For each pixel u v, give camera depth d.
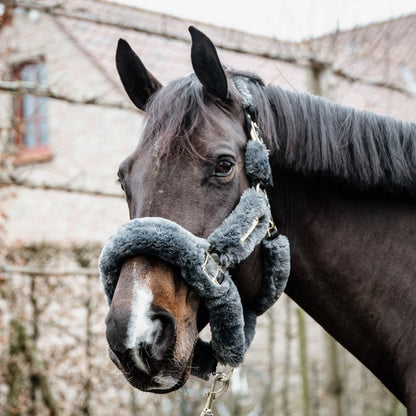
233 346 1.69
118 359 1.56
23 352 5.14
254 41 5.93
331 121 1.94
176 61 6.88
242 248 1.67
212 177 1.68
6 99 7.90
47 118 8.75
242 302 1.82
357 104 5.75
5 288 5.11
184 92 1.76
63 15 4.47
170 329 1.56
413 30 6.92
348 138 1.92
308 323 7.39
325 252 1.94
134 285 1.58
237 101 1.82
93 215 8.19
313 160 1.90
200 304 1.72
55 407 5.12
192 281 1.62
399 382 1.91
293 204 1.93
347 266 1.93
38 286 5.43
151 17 6.22
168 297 1.60
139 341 1.52
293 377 6.75
